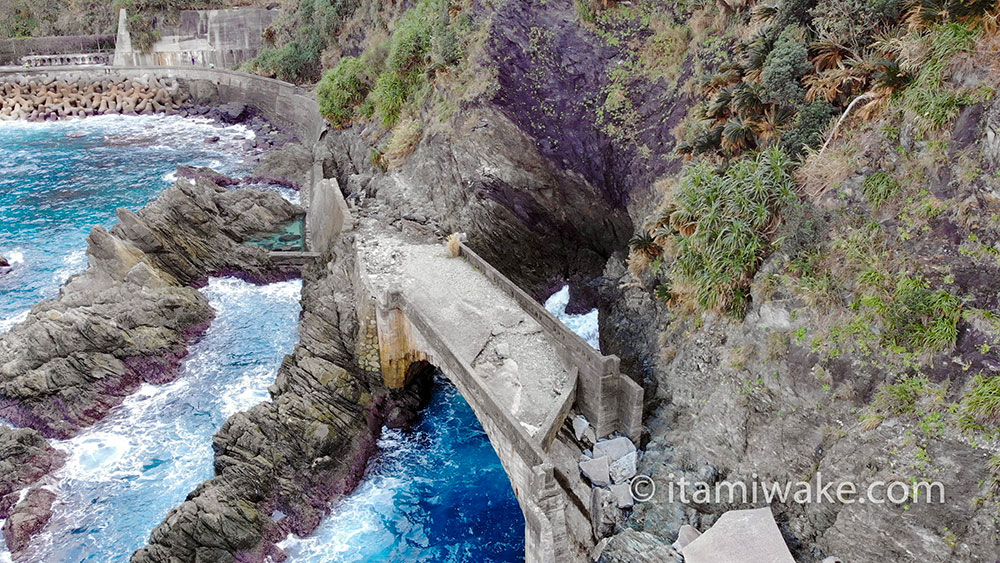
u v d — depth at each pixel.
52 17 85.25
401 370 28.16
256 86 72.12
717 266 19.66
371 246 32.62
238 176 54.47
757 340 19.20
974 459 14.11
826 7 19.56
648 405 22.80
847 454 16.47
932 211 15.82
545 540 17.33
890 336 15.98
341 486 25.17
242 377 30.67
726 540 17.09
